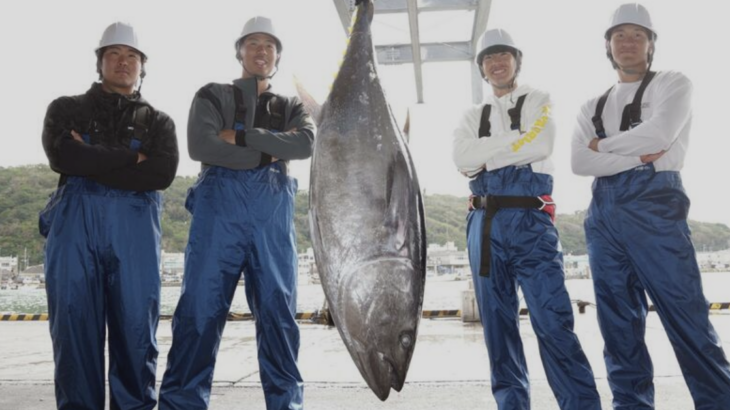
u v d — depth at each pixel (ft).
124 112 9.28
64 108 8.98
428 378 12.75
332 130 5.83
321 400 10.98
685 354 7.94
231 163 8.64
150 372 8.77
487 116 9.33
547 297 8.29
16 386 12.82
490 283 8.64
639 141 8.21
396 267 5.42
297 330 8.87
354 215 5.48
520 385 8.52
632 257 8.29
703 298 7.98
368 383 5.30
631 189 8.32
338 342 19.17
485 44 9.46
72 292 8.34
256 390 12.04
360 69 6.12
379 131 5.81
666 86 8.49
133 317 8.58
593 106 9.36
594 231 8.80
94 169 8.45
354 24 6.39
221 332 8.64
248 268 8.81
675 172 8.38
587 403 7.97
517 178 8.63
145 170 8.87
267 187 8.82
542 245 8.42
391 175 5.63
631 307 8.59
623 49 8.99
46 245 8.57
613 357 8.66
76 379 8.30
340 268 5.40
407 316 5.43
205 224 8.59
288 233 8.96
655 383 11.82
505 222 8.53
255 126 9.27
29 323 29.35
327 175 5.66
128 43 9.50
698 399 7.89
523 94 9.14
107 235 8.56
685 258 8.00
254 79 9.49
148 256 8.86
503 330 8.61
